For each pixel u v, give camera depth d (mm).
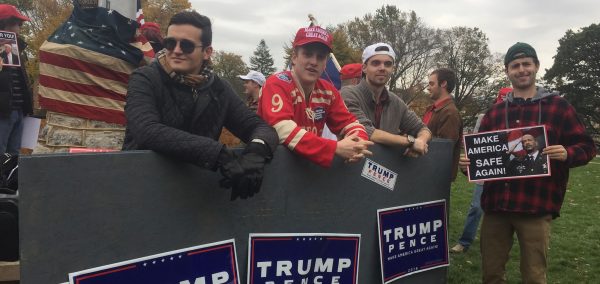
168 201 1761
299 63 2293
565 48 46938
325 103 2469
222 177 1886
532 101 2830
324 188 2201
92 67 3703
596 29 45000
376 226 2426
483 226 2969
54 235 1531
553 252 5180
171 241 1780
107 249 1636
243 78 5762
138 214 1694
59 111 3682
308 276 2189
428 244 2684
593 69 45469
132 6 4336
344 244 2301
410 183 2576
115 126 3883
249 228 1994
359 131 2357
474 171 2809
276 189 2057
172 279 1789
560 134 2766
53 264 1534
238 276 1973
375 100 2980
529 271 2732
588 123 46094
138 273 1707
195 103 1929
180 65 1861
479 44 43094
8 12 3953
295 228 2129
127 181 1662
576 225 6578
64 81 3652
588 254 5148
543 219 2725
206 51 1935
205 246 1870
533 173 2650
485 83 43719
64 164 1532
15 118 4047
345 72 4473
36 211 1494
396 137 2438
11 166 2256
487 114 3037
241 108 2088
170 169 1755
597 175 13438
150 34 4562
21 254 1479
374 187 2396
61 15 28125
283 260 2100
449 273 4250
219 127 2031
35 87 6230
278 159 2051
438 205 2732
